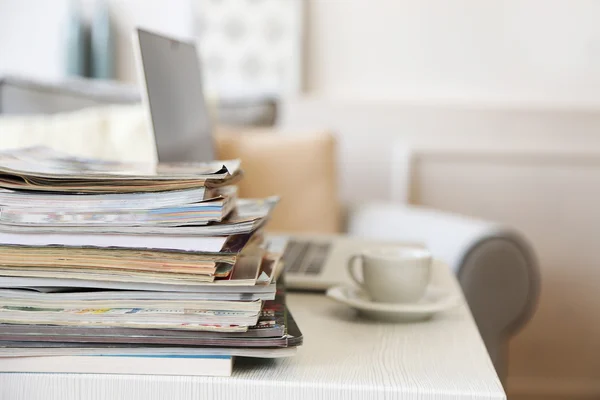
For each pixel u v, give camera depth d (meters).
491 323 1.72
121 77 2.70
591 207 2.75
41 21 2.67
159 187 0.64
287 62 2.68
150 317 0.63
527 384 2.79
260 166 1.97
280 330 0.64
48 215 0.64
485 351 0.73
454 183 2.73
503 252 1.70
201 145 1.38
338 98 2.71
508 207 2.75
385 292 0.88
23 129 1.69
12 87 1.92
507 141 2.71
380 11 2.71
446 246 1.74
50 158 0.77
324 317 0.88
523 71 2.74
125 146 1.71
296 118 2.69
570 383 2.78
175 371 0.63
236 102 2.15
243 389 0.62
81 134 1.70
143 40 1.05
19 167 0.67
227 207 0.69
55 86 1.94
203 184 0.64
